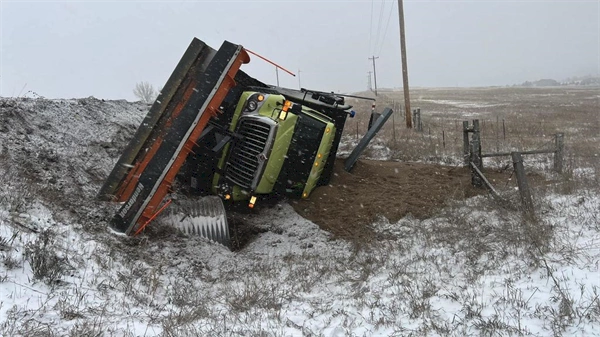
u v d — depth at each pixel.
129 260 6.55
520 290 5.52
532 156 14.03
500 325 4.80
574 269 5.92
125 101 13.31
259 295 6.12
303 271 7.05
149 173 7.40
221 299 6.05
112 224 7.30
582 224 7.61
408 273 6.58
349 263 7.38
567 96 61.50
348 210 9.16
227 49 8.05
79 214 7.28
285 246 8.21
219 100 8.04
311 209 9.23
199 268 7.09
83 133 9.80
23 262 5.31
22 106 9.18
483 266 6.57
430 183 10.66
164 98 8.59
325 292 6.37
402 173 11.61
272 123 8.52
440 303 5.61
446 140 18.53
